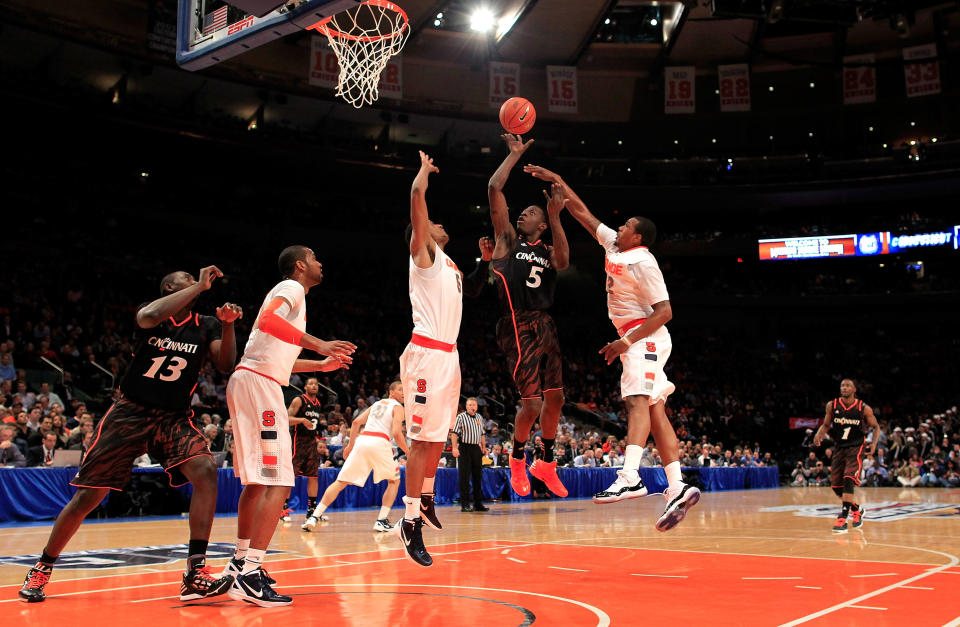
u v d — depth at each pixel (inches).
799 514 463.8
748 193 1262.3
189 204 1081.4
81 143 975.0
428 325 185.8
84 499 164.9
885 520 409.7
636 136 1280.8
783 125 1272.1
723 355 1338.6
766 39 1136.8
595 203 1291.8
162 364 171.5
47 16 827.4
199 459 170.6
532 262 219.0
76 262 906.7
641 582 184.9
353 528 366.6
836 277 1368.1
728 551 256.8
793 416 1235.9
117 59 935.0
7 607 152.9
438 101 1142.3
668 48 1084.5
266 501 163.0
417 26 947.3
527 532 335.0
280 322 165.9
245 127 1027.3
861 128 1282.0
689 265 1434.5
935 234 1227.9
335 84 976.3
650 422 208.1
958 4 1011.9
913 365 1309.1
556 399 223.1
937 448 938.1
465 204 1300.4
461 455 496.7
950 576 193.9
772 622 134.6
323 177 1146.0
